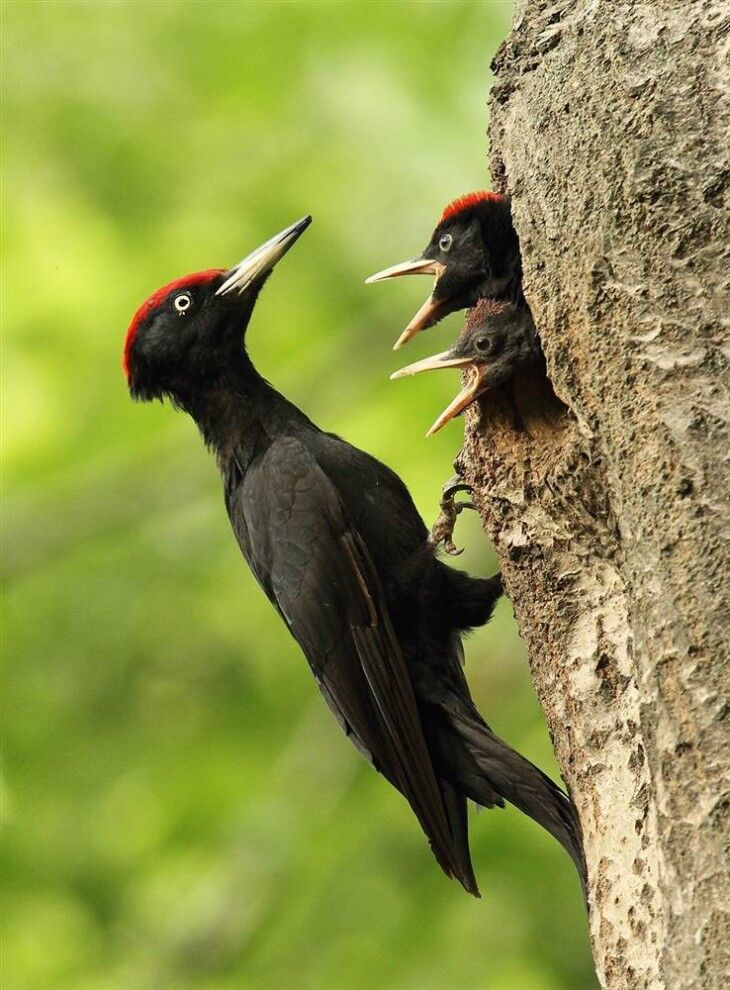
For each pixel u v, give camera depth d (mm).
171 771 13859
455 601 8984
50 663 14586
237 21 13945
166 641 14609
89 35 14273
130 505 14266
